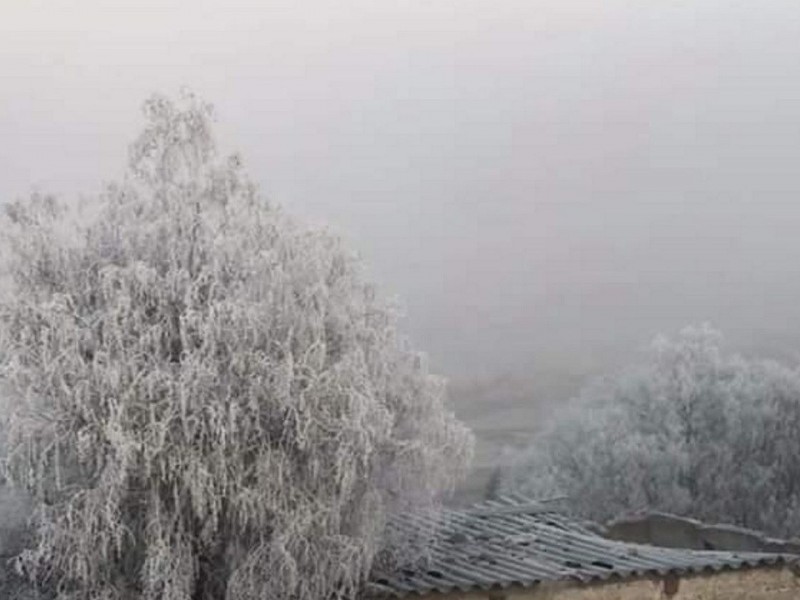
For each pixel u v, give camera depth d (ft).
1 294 55.52
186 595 53.11
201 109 61.67
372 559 57.21
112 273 54.65
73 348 53.21
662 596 60.03
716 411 138.62
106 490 52.24
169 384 52.42
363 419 54.13
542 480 128.98
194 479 52.19
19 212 57.41
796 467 135.74
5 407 53.57
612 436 136.56
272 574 53.21
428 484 58.13
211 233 56.95
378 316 59.31
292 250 57.93
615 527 87.20
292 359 53.83
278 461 53.52
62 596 53.52
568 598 58.23
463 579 57.47
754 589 62.13
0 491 57.41
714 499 134.10
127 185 59.21
